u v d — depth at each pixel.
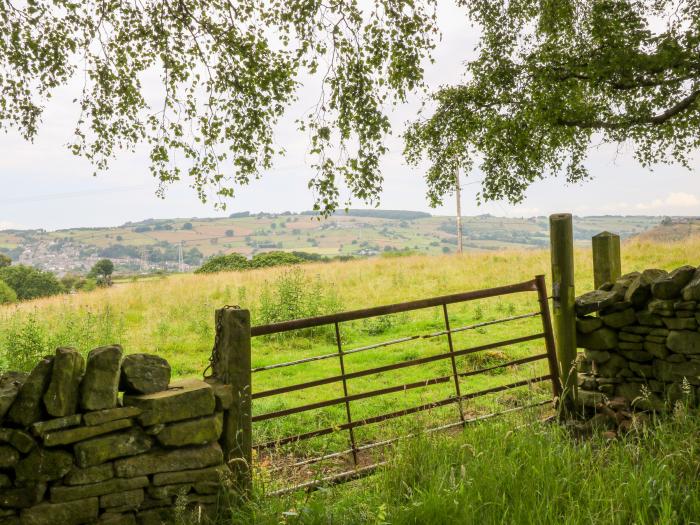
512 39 11.97
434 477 3.32
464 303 14.74
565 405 4.90
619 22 10.10
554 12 10.83
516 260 22.14
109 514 2.99
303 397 7.27
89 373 3.02
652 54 9.81
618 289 5.11
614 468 3.41
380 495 3.32
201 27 7.20
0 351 9.66
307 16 6.68
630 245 22.94
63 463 2.89
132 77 7.68
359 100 7.07
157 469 3.08
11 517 2.82
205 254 157.75
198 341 11.10
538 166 12.46
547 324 5.07
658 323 4.79
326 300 13.65
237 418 3.47
